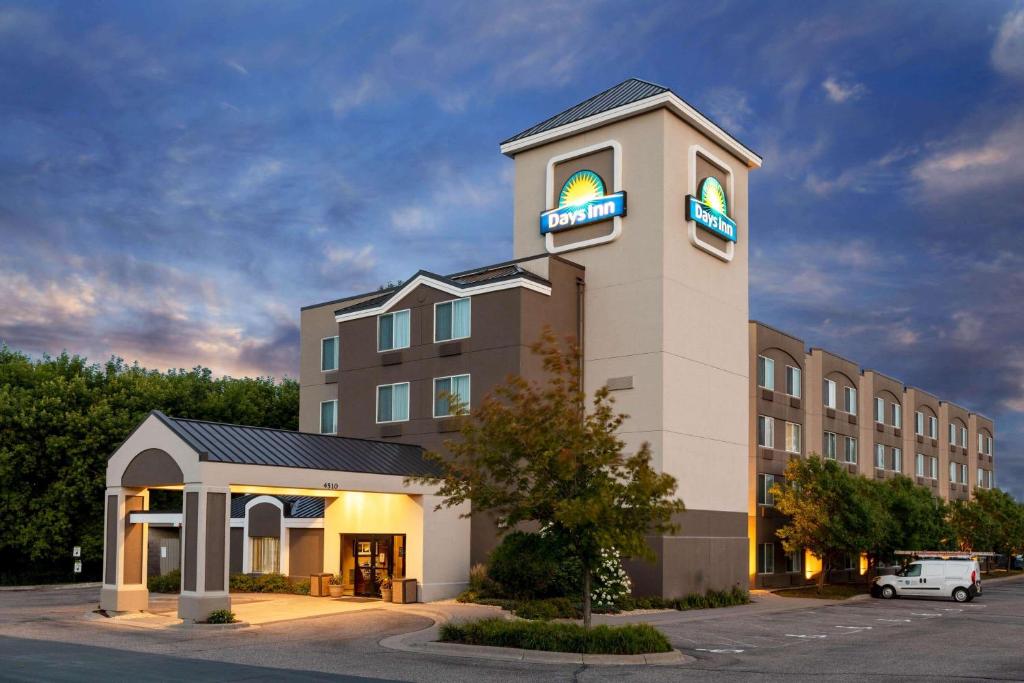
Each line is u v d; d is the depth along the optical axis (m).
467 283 35.50
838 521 41.72
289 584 35.91
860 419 59.28
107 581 28.36
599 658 18.78
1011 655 20.64
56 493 43.06
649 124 36.31
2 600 34.44
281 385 62.22
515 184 40.69
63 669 16.58
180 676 15.82
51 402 43.53
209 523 25.41
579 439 20.16
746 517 39.19
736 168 40.91
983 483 84.25
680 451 35.09
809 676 17.06
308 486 28.23
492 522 33.25
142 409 47.56
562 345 35.47
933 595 41.41
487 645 19.98
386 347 38.25
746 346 40.38
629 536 19.95
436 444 35.50
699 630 26.19
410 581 30.66
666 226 35.47
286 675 16.09
